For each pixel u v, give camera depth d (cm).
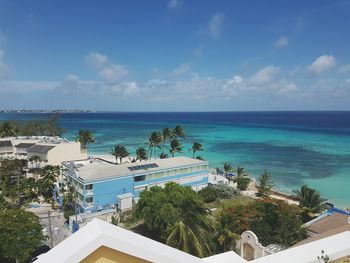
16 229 3378
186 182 6341
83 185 5097
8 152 8544
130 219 4841
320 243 1192
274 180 8450
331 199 6844
